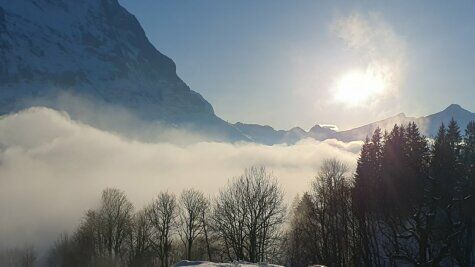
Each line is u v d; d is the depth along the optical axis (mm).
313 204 65188
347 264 60969
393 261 47562
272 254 62406
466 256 46688
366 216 56406
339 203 60531
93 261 92000
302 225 65188
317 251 61219
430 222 38500
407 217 45000
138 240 88562
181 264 30750
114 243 91938
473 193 46938
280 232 64000
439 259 38344
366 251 53312
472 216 47094
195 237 76375
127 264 91875
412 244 47062
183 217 79000
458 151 73625
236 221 62312
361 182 60469
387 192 53125
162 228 82188
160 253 84188
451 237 38594
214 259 75500
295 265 69500
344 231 58719
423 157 64750
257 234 61656
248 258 62531
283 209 64188
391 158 67812
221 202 67000
